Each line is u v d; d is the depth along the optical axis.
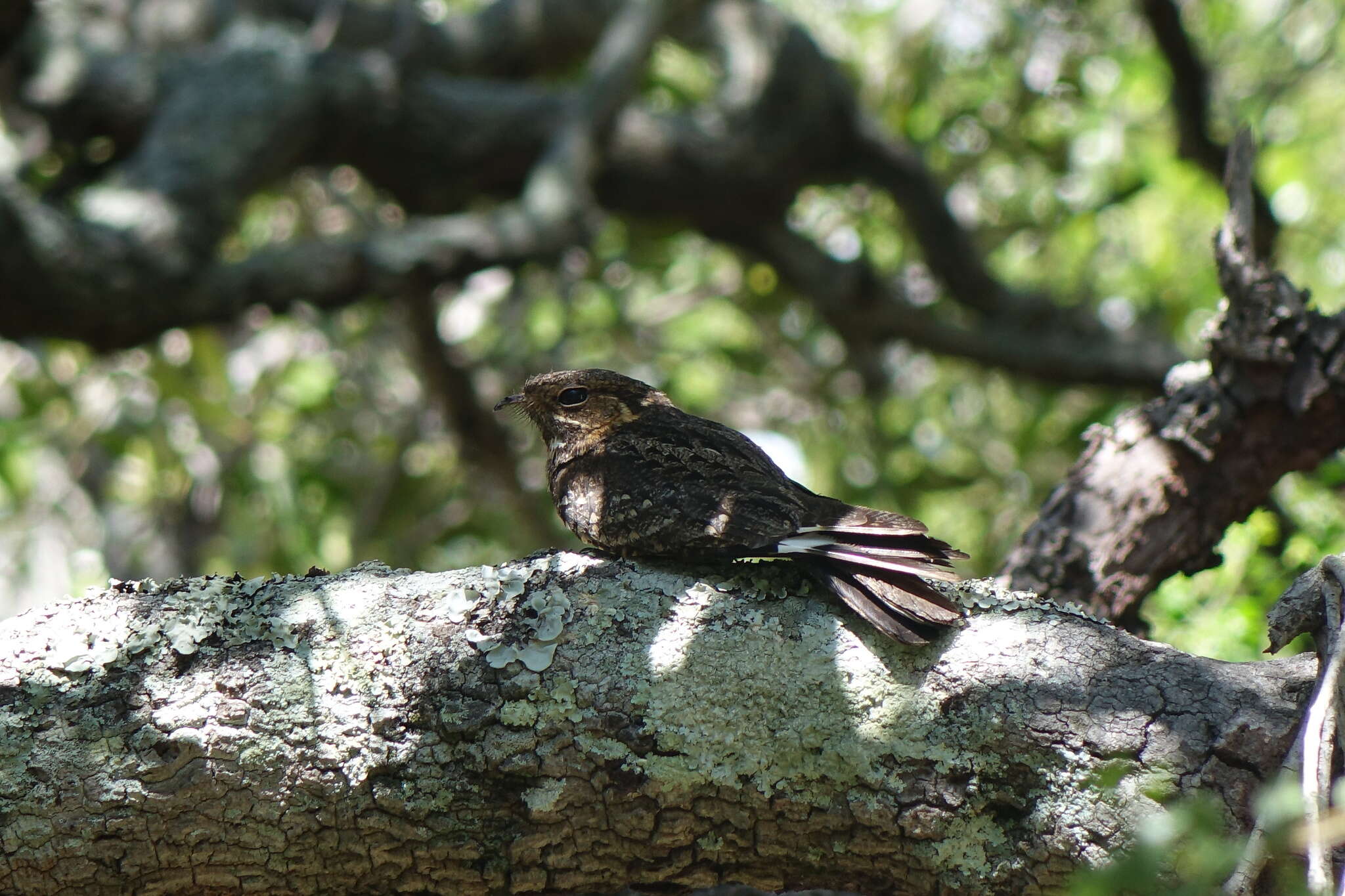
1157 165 12.96
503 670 4.20
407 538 14.92
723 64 14.66
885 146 13.97
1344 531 7.09
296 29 14.70
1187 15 14.96
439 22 14.63
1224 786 3.86
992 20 14.73
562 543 14.61
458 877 4.24
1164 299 14.16
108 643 4.24
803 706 4.16
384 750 4.14
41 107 12.20
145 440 14.01
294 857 4.17
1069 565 6.38
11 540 15.06
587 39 15.13
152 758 4.08
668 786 4.11
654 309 15.60
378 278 11.12
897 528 4.42
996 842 4.04
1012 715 4.04
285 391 14.11
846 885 4.27
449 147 13.15
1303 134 14.45
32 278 9.61
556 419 6.07
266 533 14.38
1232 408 6.32
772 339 15.88
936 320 14.43
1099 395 15.48
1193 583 7.20
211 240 10.77
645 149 13.38
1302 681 4.02
